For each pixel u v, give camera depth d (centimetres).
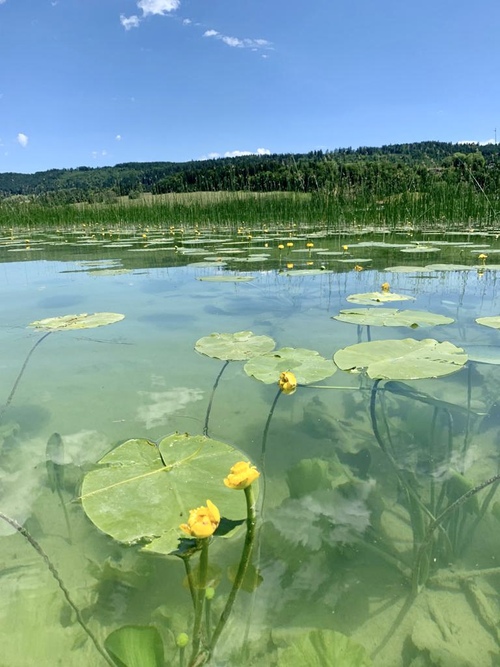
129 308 291
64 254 598
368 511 112
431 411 153
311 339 217
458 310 264
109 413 156
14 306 302
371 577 94
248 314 269
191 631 83
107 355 210
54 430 146
